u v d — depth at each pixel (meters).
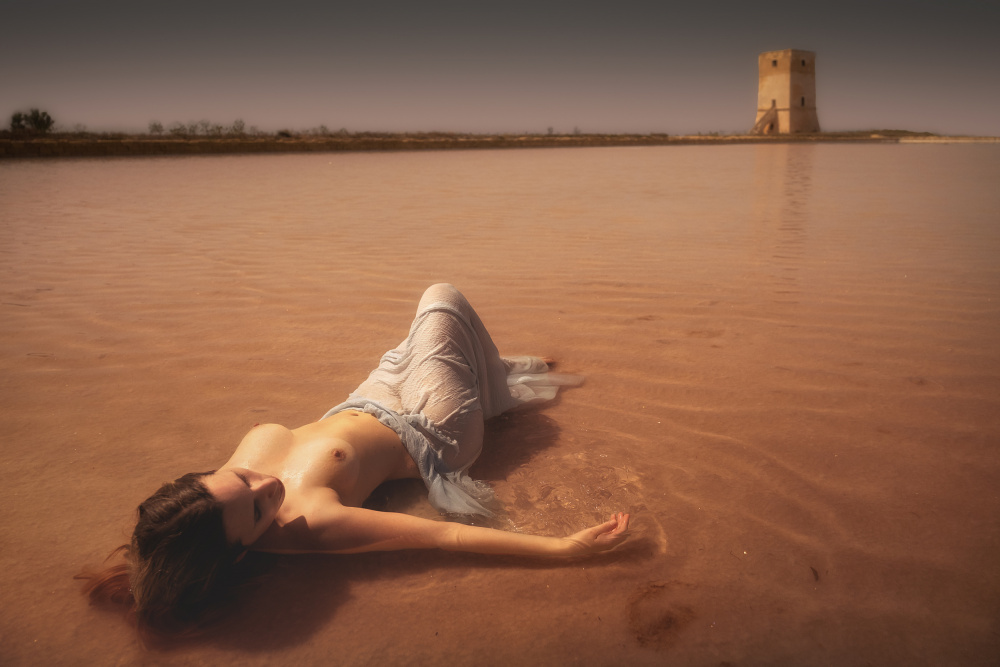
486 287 4.90
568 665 1.57
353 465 2.11
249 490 1.83
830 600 1.73
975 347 3.34
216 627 1.74
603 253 6.00
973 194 9.85
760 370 3.19
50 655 1.66
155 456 2.55
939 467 2.29
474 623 1.72
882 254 5.58
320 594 1.85
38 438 2.69
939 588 1.75
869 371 3.11
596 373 3.27
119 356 3.56
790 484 2.24
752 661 1.55
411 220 8.23
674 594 1.78
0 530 2.12
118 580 1.86
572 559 1.95
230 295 4.73
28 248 6.45
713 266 5.36
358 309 4.36
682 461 2.43
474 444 2.49
